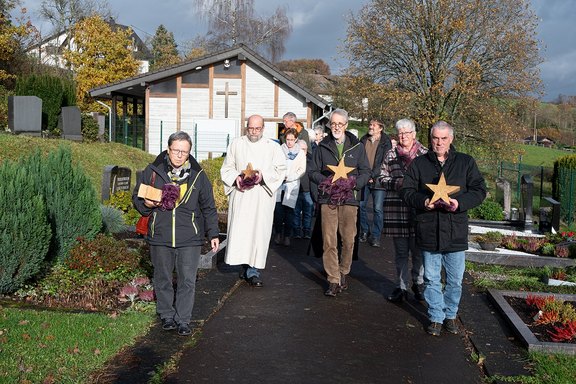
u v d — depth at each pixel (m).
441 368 5.29
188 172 5.80
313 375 5.01
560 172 18.88
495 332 6.25
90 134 21.78
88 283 7.09
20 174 6.59
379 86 31.22
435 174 5.95
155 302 6.67
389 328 6.34
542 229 14.82
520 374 5.10
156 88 27.09
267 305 7.02
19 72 36.53
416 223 6.05
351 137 7.58
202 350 5.47
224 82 26.91
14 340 5.17
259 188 7.68
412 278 7.43
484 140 30.55
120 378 4.67
